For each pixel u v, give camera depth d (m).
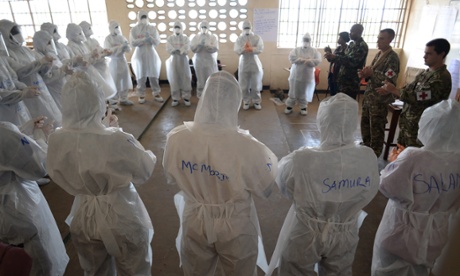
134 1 5.58
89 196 1.29
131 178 1.30
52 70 3.29
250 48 4.44
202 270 1.30
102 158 1.19
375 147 2.89
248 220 1.25
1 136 1.24
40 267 1.51
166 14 5.66
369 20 5.45
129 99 5.27
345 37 3.72
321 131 1.21
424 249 1.29
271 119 4.45
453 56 3.83
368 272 1.78
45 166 1.40
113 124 1.50
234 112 1.19
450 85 2.05
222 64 5.90
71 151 1.18
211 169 1.14
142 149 1.33
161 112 4.77
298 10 5.49
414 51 4.99
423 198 1.25
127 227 1.32
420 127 1.31
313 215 1.25
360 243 2.01
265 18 5.50
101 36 6.04
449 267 1.48
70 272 1.77
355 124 1.18
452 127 1.19
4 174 1.31
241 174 1.15
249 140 1.17
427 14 4.59
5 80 2.34
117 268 1.41
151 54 4.86
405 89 2.24
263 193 1.25
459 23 3.79
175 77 4.85
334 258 1.28
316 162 1.16
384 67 2.68
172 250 1.95
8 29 2.74
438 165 1.21
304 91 4.48
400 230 1.34
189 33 5.75
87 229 1.27
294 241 1.30
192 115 4.62
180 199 1.47
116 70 4.65
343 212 1.23
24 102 2.76
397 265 1.39
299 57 4.36
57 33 3.79
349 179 1.17
